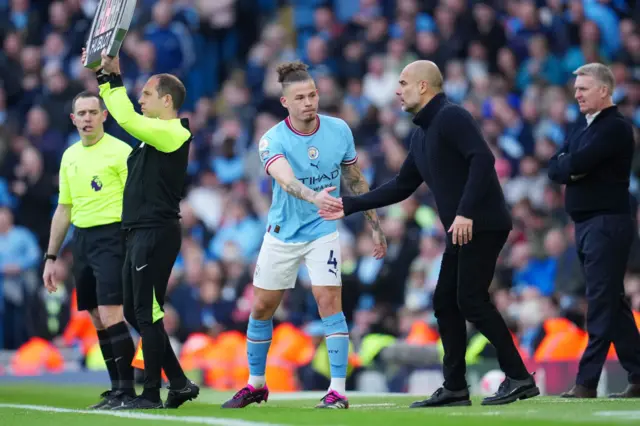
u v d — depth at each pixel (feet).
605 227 95.91
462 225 79.87
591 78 95.61
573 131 98.73
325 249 86.69
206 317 169.07
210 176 205.36
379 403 96.02
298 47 234.99
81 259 97.71
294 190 84.02
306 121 86.22
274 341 154.71
